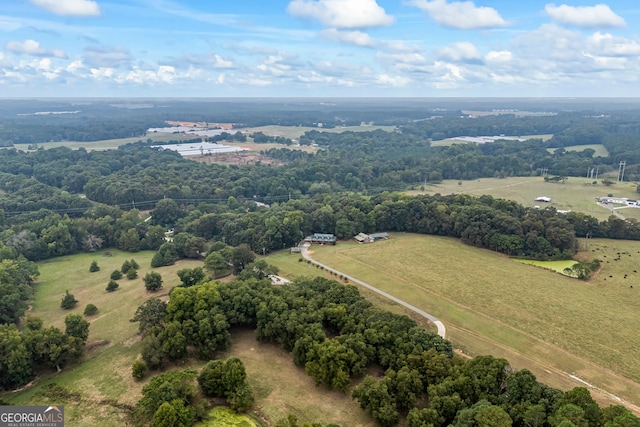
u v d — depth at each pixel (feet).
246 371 261.03
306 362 255.50
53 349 257.55
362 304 300.20
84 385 249.55
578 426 178.91
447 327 315.17
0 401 237.66
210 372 236.43
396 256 467.11
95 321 328.08
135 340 297.53
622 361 274.77
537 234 472.85
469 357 274.36
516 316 331.98
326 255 474.90
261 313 288.10
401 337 260.21
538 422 191.31
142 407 219.82
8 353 245.24
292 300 300.40
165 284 394.73
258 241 485.15
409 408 218.18
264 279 346.33
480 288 382.83
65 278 424.87
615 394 243.19
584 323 321.52
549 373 261.85
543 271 426.10
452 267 435.12
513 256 469.98
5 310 317.22
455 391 216.33
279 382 250.98
